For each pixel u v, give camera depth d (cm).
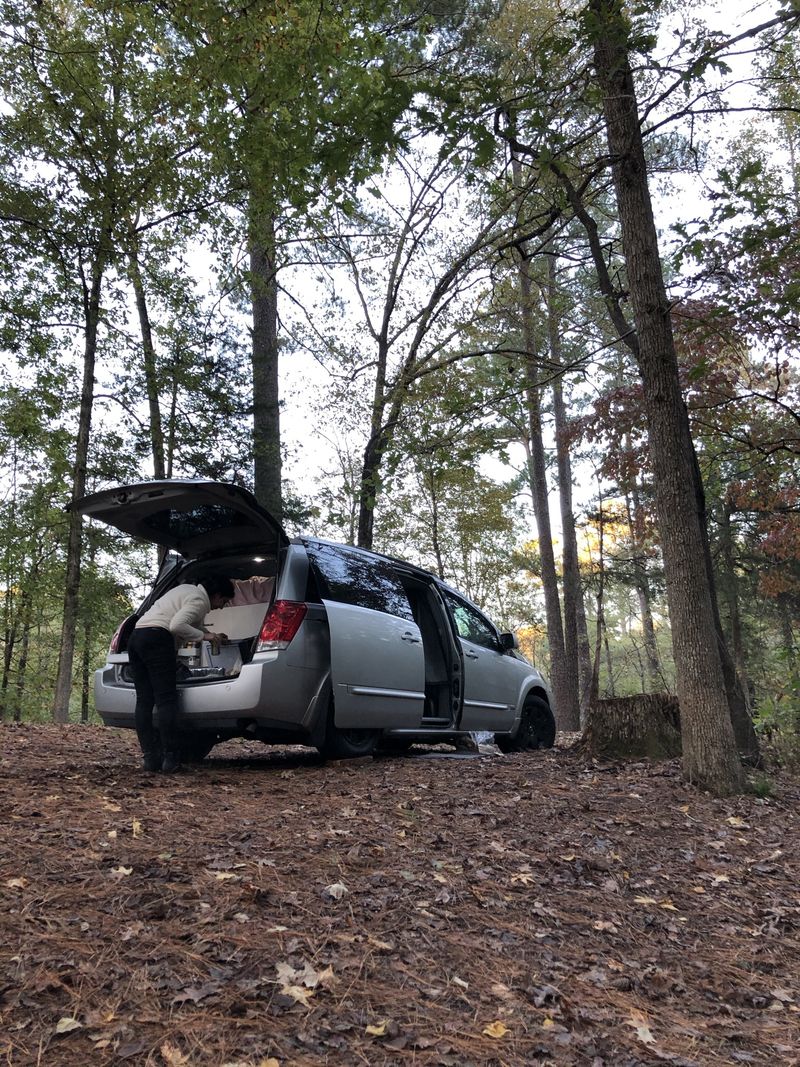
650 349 617
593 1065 214
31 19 1136
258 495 1670
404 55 927
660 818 490
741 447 1008
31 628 2136
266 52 588
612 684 2845
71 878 291
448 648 743
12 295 1312
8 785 448
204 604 559
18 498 1878
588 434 1373
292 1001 222
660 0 538
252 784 506
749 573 2075
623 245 643
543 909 324
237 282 1434
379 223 1533
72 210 1212
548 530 2341
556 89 554
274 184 711
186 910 272
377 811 445
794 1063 231
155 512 591
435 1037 216
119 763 613
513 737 840
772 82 679
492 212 1241
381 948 264
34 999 207
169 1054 189
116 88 1215
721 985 282
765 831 479
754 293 698
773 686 930
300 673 562
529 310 1372
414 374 1212
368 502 1028
